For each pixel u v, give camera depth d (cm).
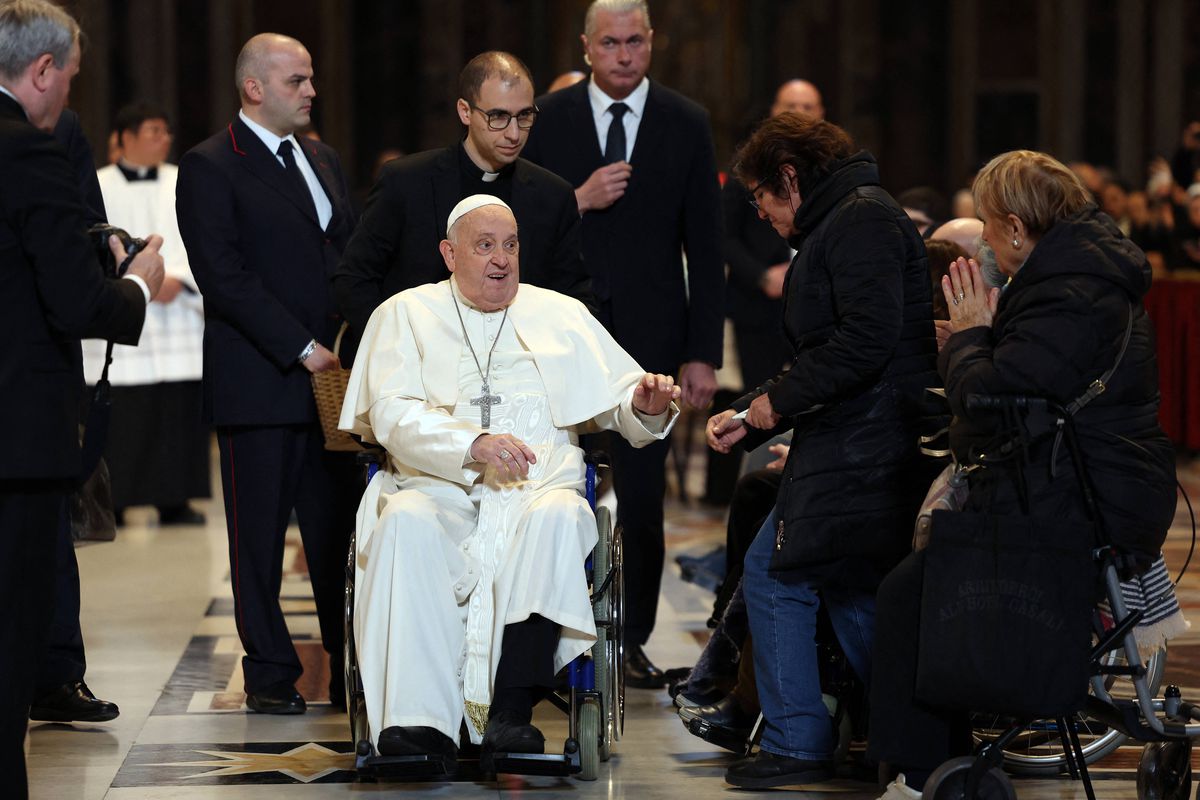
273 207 1833
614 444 1983
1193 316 4025
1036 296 1281
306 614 2442
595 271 2006
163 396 3272
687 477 4106
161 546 3056
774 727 1510
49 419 1231
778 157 1471
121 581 2681
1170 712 1330
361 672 1457
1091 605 1250
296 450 1842
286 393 1811
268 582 1831
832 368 1406
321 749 1661
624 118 2031
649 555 1991
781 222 1507
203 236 1795
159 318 3241
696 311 2041
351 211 1950
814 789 1523
